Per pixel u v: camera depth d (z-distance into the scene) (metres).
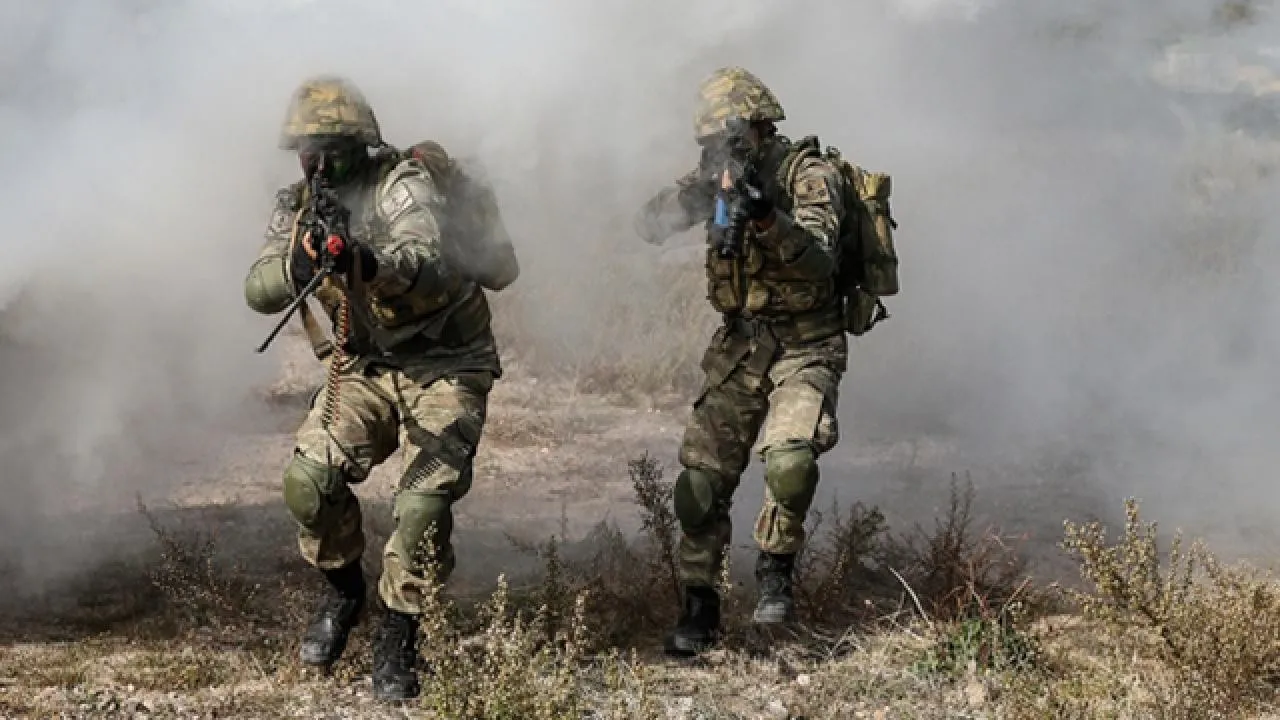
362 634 5.18
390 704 4.64
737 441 5.21
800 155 5.07
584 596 4.70
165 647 5.14
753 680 4.98
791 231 4.76
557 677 4.53
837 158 5.17
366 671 4.93
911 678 4.96
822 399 5.06
